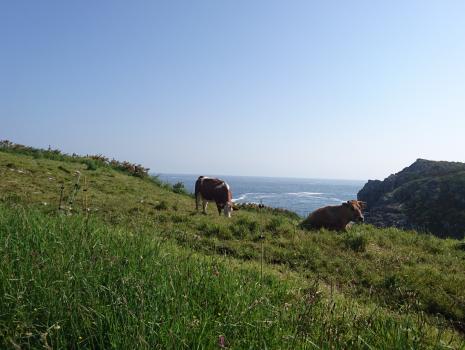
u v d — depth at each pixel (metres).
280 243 11.99
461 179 65.88
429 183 69.75
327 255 11.13
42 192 15.45
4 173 17.53
